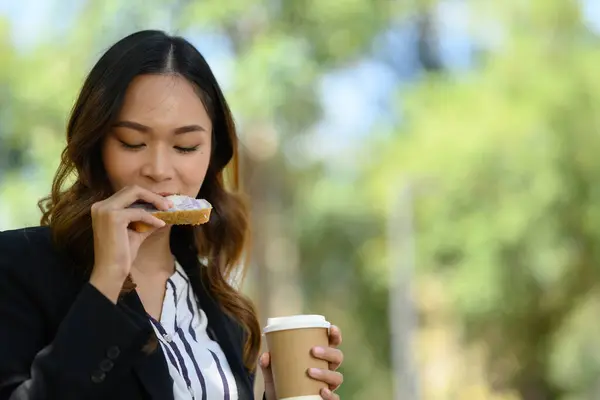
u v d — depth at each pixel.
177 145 5.06
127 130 4.98
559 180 39.41
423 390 44.06
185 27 39.88
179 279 5.39
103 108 4.96
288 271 44.50
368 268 47.84
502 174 40.09
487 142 40.31
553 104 40.03
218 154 5.77
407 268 42.75
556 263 39.41
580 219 39.72
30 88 39.59
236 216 5.93
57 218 4.96
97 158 5.11
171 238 5.74
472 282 40.16
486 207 40.50
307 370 5.08
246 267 6.05
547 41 41.72
